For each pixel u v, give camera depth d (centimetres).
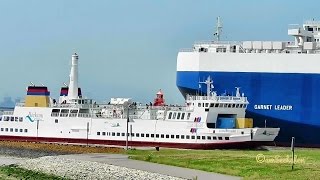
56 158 13038
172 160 11781
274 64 15788
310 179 8975
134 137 16162
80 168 11262
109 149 15325
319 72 15588
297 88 15700
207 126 15500
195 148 15425
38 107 17238
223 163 10988
